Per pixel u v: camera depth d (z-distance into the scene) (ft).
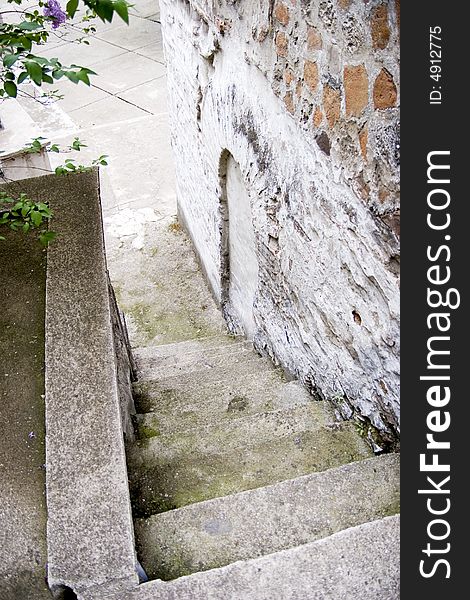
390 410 7.73
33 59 7.55
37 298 8.97
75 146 11.76
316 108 8.05
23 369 7.79
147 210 22.61
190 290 19.42
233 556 6.28
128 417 9.37
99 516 5.84
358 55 6.69
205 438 8.70
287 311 11.14
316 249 9.02
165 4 16.07
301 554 5.73
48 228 10.32
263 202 10.93
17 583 5.59
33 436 6.86
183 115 16.94
